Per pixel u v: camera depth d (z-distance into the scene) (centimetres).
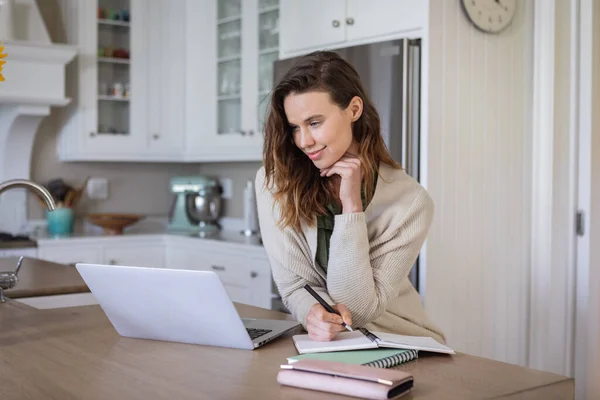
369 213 164
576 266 311
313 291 158
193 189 442
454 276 296
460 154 297
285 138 162
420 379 123
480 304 306
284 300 167
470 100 300
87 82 417
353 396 113
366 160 161
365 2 311
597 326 308
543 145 313
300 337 149
